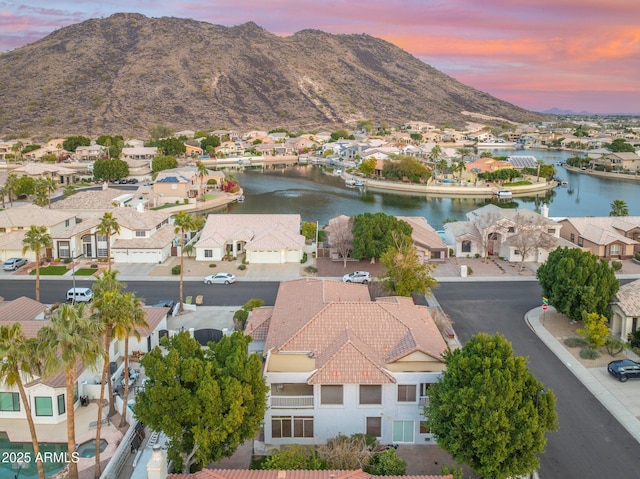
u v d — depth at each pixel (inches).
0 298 2716.5
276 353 1649.9
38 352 1234.6
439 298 2770.7
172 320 2486.5
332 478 1181.7
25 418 1694.1
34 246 2650.1
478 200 6574.8
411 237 3368.6
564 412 1706.4
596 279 2250.2
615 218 3784.5
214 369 1390.3
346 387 1539.1
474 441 1274.6
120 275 3164.4
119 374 1905.8
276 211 5649.6
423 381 1529.3
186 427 1364.4
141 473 1419.8
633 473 1428.4
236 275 3176.7
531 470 1295.5
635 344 2112.5
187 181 5772.6
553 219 3846.0
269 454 1513.3
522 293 2844.5
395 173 7396.7
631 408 1729.8
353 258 3356.3
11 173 5994.1
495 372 1316.4
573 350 2144.4
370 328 1718.8
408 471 1434.5
